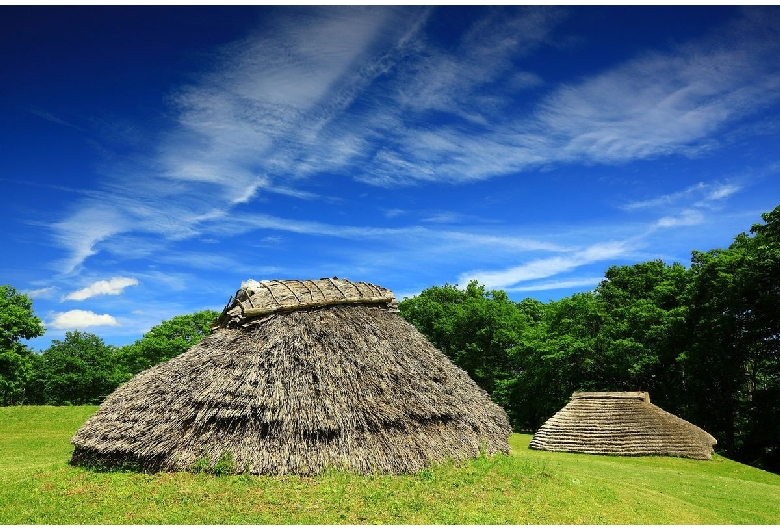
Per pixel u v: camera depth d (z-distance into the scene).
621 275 41.66
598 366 34.41
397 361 15.07
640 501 12.41
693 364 29.61
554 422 24.45
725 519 11.76
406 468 12.39
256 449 12.11
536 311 51.22
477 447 14.95
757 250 29.02
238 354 13.94
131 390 15.66
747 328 28.41
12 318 37.03
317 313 15.57
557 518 10.30
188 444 12.45
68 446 21.36
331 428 12.40
